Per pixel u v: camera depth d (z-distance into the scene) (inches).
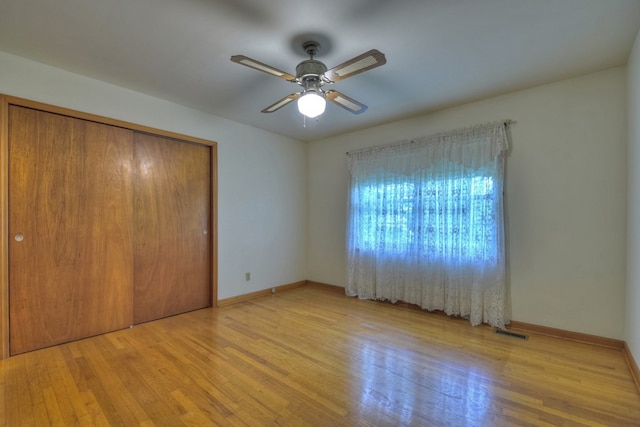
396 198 148.6
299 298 162.1
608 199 100.3
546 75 104.0
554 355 95.1
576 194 105.5
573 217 106.0
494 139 118.9
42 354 94.3
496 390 76.3
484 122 123.9
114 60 95.0
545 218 111.0
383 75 103.7
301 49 88.2
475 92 117.4
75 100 103.7
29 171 95.6
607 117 100.3
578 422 64.6
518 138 116.3
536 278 112.7
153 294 126.3
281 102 96.3
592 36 81.7
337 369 86.6
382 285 152.9
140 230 122.4
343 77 81.2
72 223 104.3
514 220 117.1
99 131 110.2
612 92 99.5
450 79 106.7
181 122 132.6
